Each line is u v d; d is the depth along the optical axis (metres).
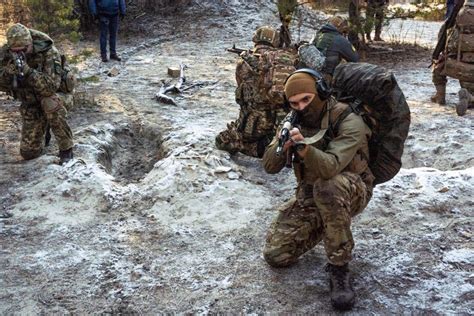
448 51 7.14
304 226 3.57
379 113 3.28
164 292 3.54
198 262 3.86
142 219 4.48
